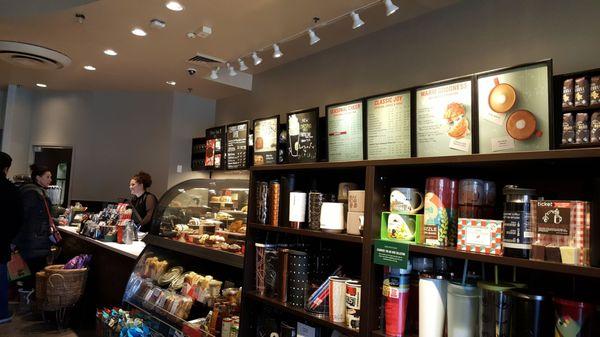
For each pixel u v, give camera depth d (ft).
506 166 4.43
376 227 4.93
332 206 5.64
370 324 4.75
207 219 10.46
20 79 20.76
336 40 13.29
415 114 8.82
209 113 21.75
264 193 6.71
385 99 9.75
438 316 4.30
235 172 19.29
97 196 21.67
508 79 7.29
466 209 4.34
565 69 8.18
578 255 3.39
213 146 18.56
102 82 20.11
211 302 8.34
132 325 9.34
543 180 4.99
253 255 6.81
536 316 3.60
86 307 13.32
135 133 21.44
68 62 16.26
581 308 3.47
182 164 20.84
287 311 5.83
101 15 11.98
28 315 13.82
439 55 10.59
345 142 10.91
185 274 9.57
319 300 5.53
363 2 10.50
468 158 4.15
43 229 13.62
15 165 22.75
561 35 8.29
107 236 12.73
